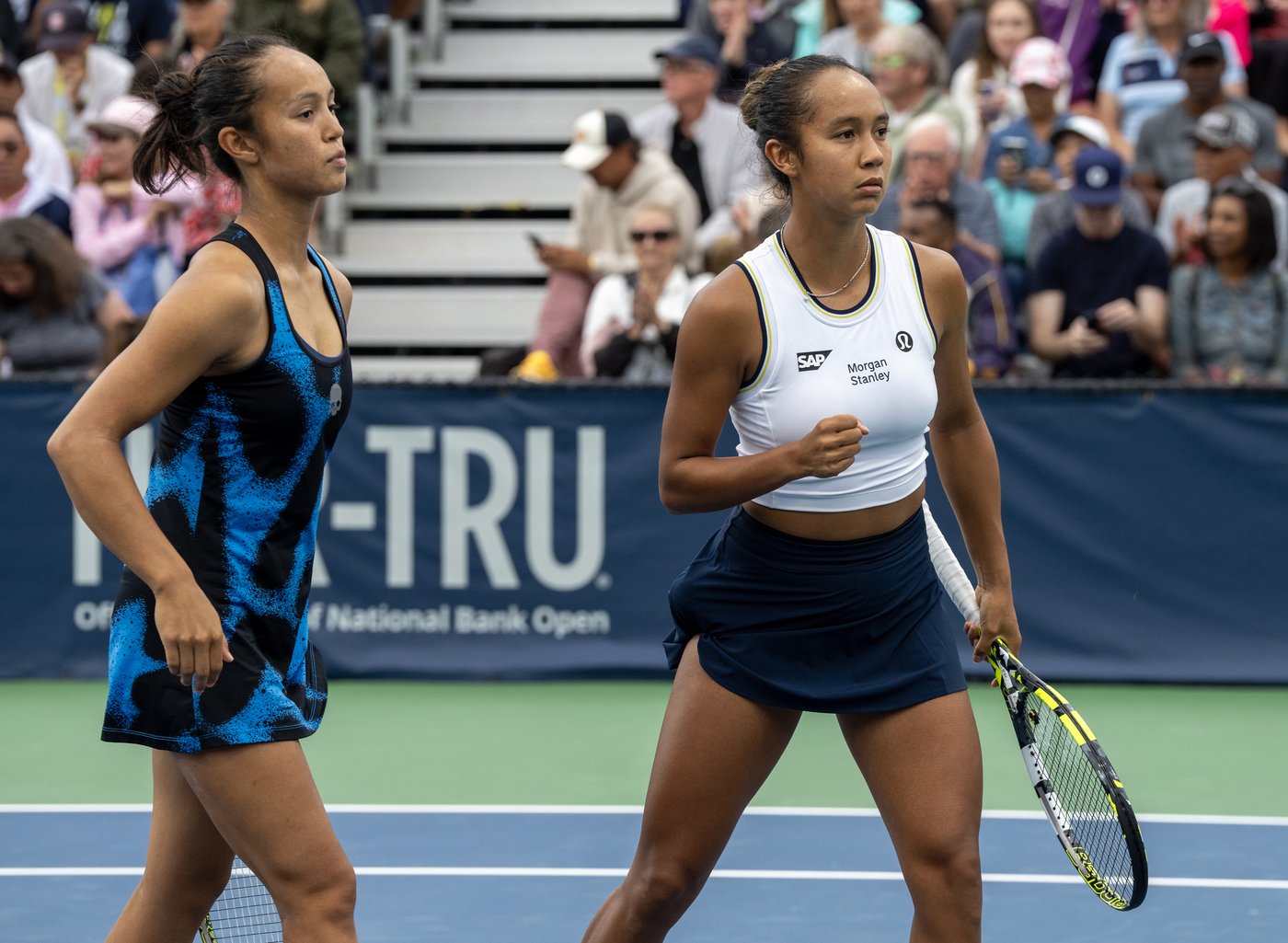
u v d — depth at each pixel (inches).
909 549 488.7
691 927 652.1
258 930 525.0
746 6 1465.3
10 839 775.7
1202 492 1055.6
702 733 482.3
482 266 1547.7
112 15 1608.0
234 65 442.6
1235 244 1133.7
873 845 759.1
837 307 470.6
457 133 1659.7
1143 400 1053.2
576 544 1077.1
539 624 1082.1
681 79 1343.5
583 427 1072.2
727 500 461.1
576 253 1233.4
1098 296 1156.5
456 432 1075.3
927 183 1175.0
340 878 443.8
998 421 1056.8
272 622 451.5
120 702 447.8
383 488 1079.0
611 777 880.9
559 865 735.7
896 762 475.5
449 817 810.8
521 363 1242.0
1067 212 1216.8
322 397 449.1
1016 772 885.2
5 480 1079.0
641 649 1079.0
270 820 438.3
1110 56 1454.2
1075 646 1061.8
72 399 1077.1
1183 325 1151.6
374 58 1678.2
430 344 1509.6
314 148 442.6
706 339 469.1
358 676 1085.1
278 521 450.0
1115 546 1058.7
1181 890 699.4
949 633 494.9
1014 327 1225.4
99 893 696.4
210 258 435.5
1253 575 1056.2
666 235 1120.8
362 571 1083.3
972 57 1494.8
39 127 1408.7
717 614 488.1
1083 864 490.3
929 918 466.0
